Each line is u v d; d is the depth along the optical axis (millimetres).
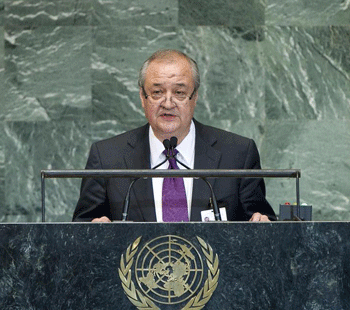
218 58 17312
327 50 17328
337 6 17359
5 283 7465
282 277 7531
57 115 17266
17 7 17219
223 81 17297
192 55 17297
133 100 17312
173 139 9391
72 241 7496
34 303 7449
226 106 17297
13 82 17219
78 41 17281
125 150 11086
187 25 17312
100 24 17297
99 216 10859
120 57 17312
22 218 17141
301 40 17344
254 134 17328
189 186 10578
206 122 17281
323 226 7578
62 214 17203
